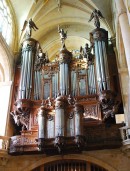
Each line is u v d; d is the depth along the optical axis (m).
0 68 17.14
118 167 12.95
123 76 15.62
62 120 12.45
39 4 18.88
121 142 12.89
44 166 14.12
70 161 13.99
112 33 17.89
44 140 12.35
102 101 13.96
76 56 18.34
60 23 20.77
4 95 16.17
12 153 13.73
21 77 16.05
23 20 19.02
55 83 15.81
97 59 15.81
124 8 11.59
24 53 17.31
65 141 12.17
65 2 19.14
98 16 17.77
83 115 13.40
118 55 16.31
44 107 13.16
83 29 20.88
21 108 14.66
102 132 13.37
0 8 17.42
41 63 16.97
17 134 16.02
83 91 15.02
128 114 14.43
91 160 13.45
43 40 21.19
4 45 16.69
